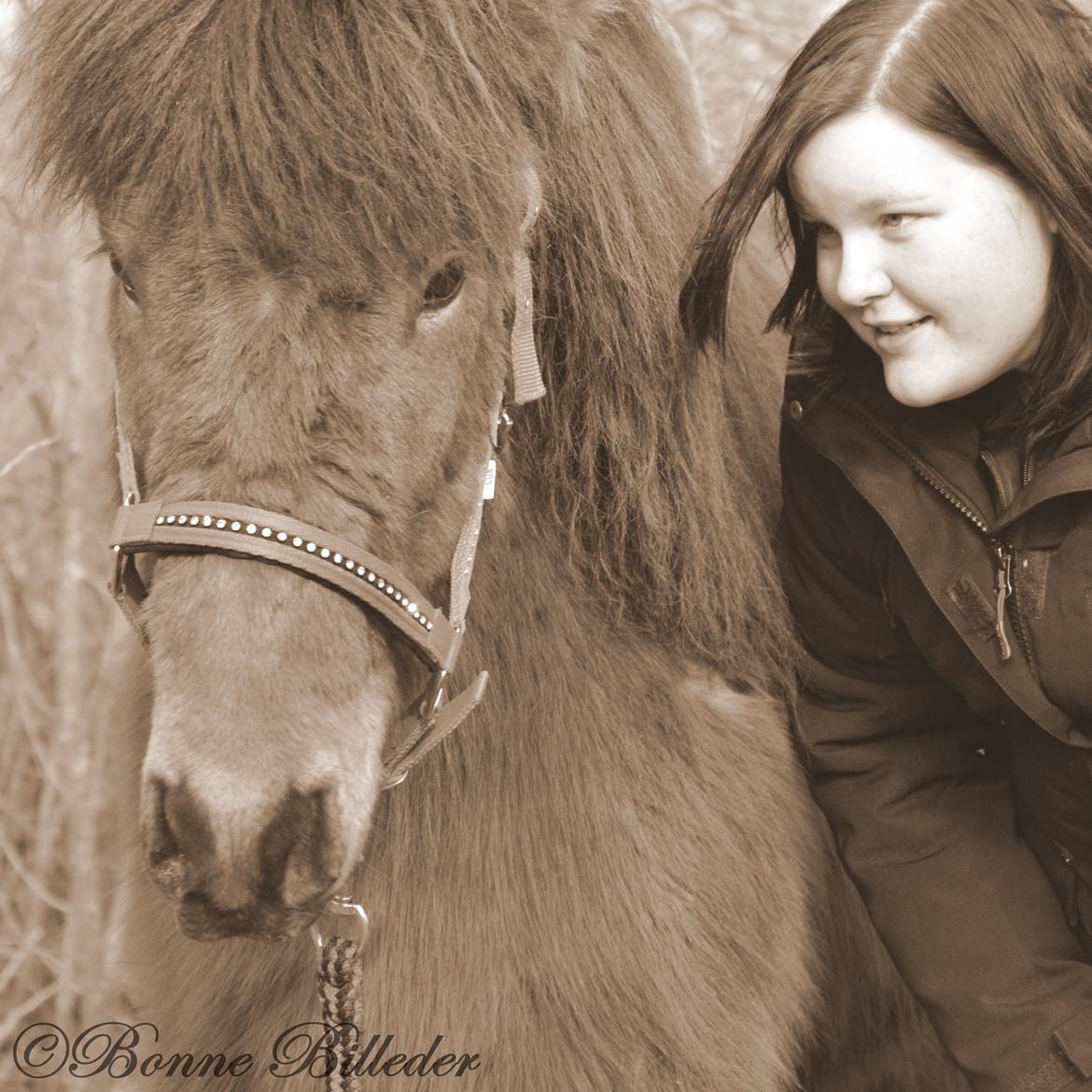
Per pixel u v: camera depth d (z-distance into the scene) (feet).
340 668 7.73
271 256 7.42
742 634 10.16
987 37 8.03
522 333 8.83
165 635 7.63
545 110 8.59
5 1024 16.38
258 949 9.57
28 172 9.14
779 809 10.14
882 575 9.53
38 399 17.60
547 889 9.35
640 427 9.49
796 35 17.35
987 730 10.34
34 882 17.16
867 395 9.20
